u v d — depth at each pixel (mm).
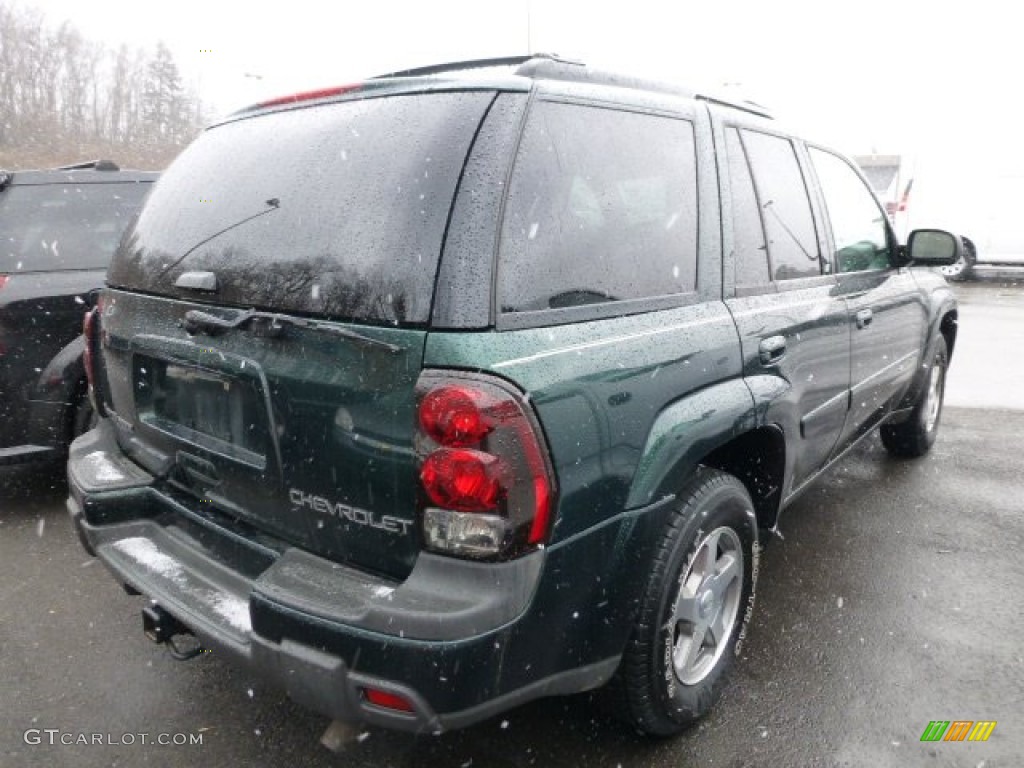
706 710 2639
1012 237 14641
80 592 3527
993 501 4562
